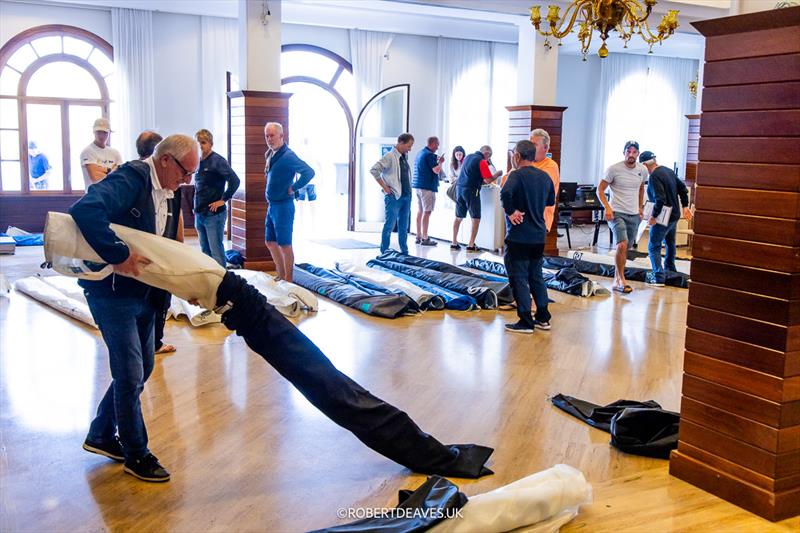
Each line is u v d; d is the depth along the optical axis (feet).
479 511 8.84
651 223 26.58
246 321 10.41
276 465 11.11
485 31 44.14
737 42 10.13
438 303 22.25
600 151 51.88
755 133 9.96
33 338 17.90
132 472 10.53
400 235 30.48
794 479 9.98
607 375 16.11
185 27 38.73
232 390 14.39
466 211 35.04
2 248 30.25
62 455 11.30
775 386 9.80
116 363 10.14
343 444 11.96
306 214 48.16
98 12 37.04
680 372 16.42
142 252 9.79
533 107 33.32
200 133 22.86
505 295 23.07
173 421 12.76
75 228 9.62
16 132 36.37
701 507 10.11
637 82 52.37
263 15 28.40
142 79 37.78
